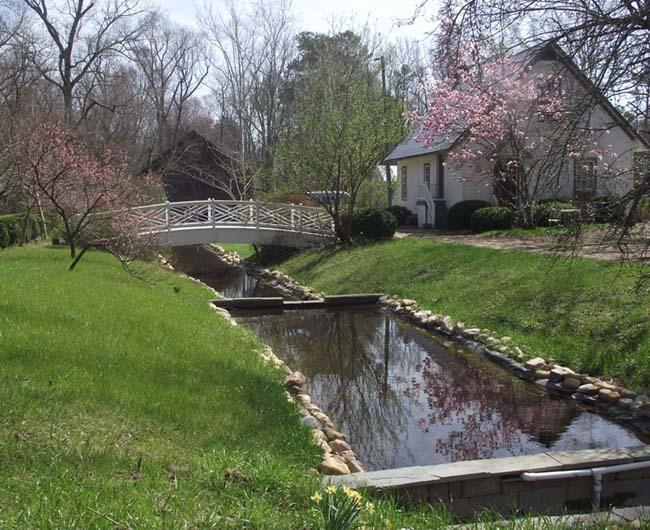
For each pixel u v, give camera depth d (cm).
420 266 1739
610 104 775
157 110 4434
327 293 1842
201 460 468
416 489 490
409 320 1452
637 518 422
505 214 2214
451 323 1288
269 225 2381
